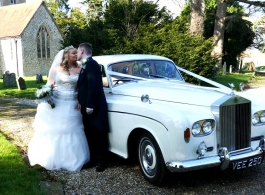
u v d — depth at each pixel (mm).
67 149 4715
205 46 12703
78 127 4859
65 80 4793
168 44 12453
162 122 3701
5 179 4047
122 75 4930
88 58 4547
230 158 3830
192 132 3604
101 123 4523
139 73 5348
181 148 3568
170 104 4168
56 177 4379
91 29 14570
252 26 29078
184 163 3562
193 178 4285
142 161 4211
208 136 3717
